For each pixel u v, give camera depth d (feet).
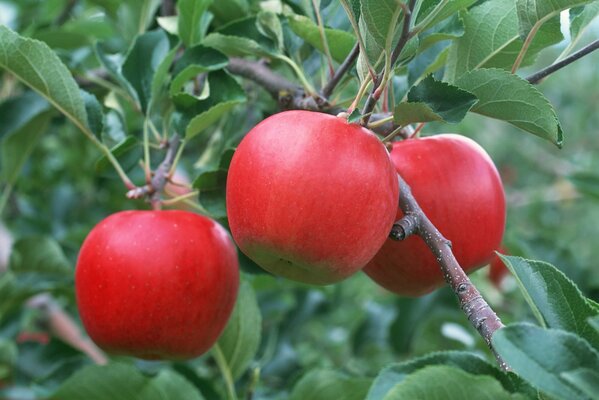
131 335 2.17
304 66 2.50
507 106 2.01
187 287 2.15
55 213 3.70
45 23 3.36
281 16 2.47
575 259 3.05
